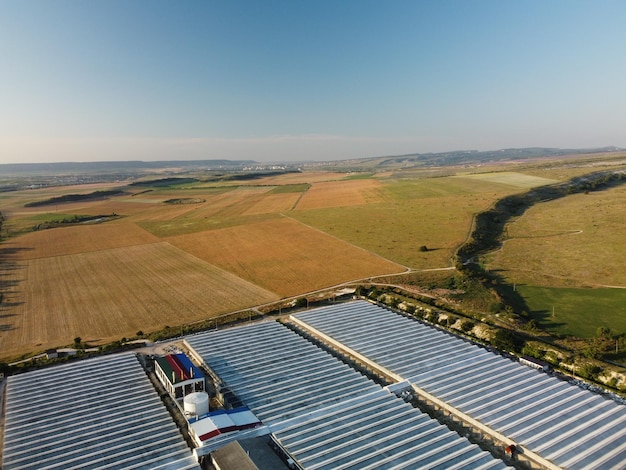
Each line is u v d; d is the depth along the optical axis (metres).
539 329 70.31
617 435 39.84
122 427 43.47
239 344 61.81
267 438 40.25
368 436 39.66
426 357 57.88
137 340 70.88
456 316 77.88
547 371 59.00
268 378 52.19
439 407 46.72
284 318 79.75
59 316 83.81
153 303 90.12
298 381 51.50
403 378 52.19
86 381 52.69
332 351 62.22
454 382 50.62
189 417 43.44
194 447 40.75
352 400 46.34
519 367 54.69
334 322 70.25
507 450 38.50
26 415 45.59
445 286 92.00
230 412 43.72
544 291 87.19
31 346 71.12
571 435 39.84
